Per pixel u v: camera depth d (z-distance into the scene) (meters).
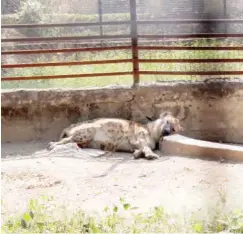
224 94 10.78
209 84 10.79
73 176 9.23
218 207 7.93
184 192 8.56
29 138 10.84
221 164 9.50
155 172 9.30
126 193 8.62
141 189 8.73
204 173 9.15
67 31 17.05
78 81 12.94
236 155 9.58
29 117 10.82
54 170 9.45
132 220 7.77
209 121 10.83
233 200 8.19
